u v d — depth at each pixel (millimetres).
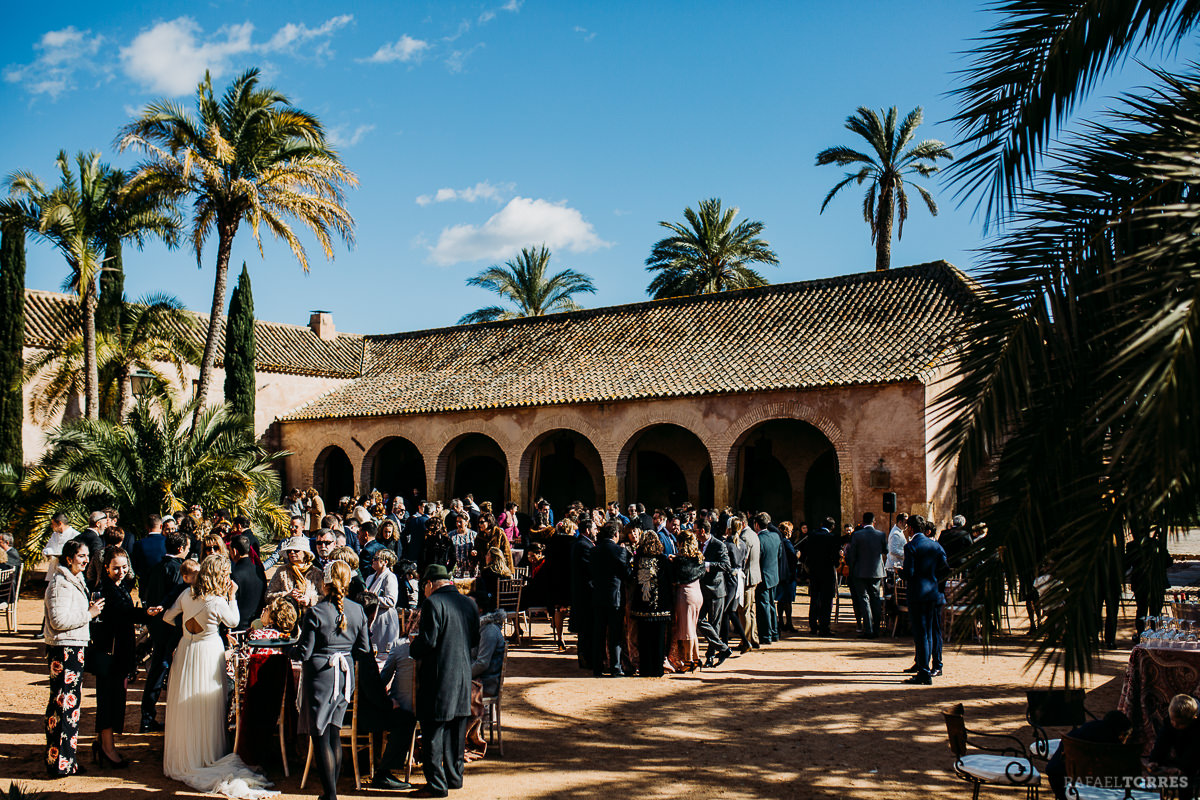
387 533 12672
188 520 12625
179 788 7113
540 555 14680
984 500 4871
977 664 11867
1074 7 5094
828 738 8523
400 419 30688
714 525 16297
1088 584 4352
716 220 40906
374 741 7602
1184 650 6996
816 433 27062
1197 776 5355
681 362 26906
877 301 25812
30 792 6961
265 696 7750
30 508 19672
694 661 11648
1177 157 4043
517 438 28062
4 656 12484
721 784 7211
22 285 24141
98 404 26016
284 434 33594
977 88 5344
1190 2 5074
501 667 8250
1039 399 4668
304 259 25688
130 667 7941
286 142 25875
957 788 7070
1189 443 3312
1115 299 4453
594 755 8031
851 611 17594
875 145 36406
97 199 24469
